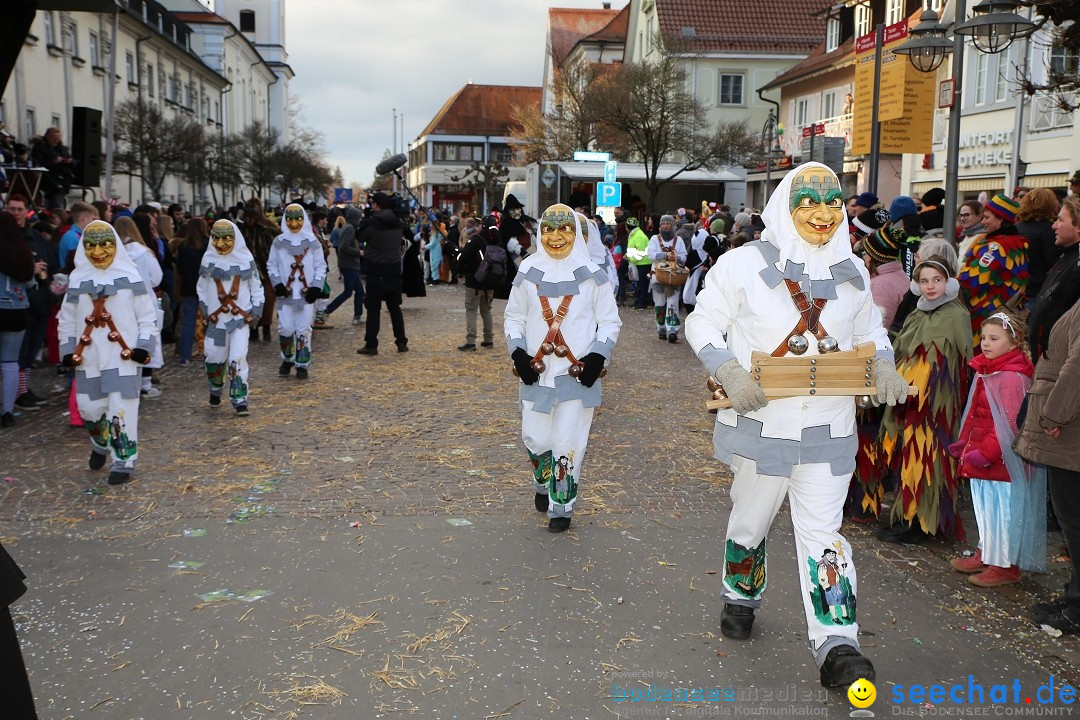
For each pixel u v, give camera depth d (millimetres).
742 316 4031
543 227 5895
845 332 3988
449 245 25125
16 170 16094
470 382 10961
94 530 5828
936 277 5598
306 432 8430
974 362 5113
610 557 5441
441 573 5172
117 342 6723
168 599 4812
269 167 49125
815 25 40375
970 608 4793
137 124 30875
